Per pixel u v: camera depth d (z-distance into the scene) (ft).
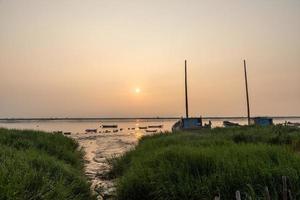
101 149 96.84
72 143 75.46
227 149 38.40
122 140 140.77
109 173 49.85
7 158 29.07
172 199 27.58
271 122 161.17
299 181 26.02
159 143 61.67
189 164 32.09
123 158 54.44
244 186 26.16
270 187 25.70
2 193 19.57
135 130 275.59
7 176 22.81
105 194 35.35
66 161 48.88
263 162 29.68
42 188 23.17
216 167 30.30
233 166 28.89
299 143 57.16
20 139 52.49
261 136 66.18
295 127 99.45
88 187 32.58
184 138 70.90
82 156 68.64
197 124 144.36
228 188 26.45
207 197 26.13
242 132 73.72
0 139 49.06
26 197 21.35
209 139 62.39
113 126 353.92
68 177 31.63
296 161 30.30
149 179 31.53
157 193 28.94
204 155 33.86
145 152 51.01
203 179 28.30
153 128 326.85
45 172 29.60
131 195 31.35
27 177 23.93
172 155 36.94
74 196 27.71
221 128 111.45
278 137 62.44
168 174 30.40
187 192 27.27
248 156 32.91
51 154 48.65
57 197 23.40
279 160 30.71
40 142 54.03
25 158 31.40
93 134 203.10
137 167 36.14
